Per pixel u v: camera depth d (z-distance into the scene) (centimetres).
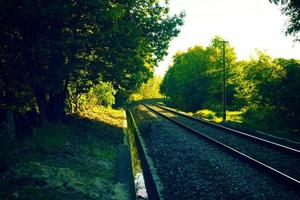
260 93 2973
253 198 862
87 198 823
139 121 3541
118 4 1548
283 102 2708
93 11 1359
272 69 3052
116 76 1744
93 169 1136
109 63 1711
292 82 2769
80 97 2927
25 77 1330
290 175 1078
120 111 5156
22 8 1156
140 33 1725
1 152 968
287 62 2981
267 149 1536
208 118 3522
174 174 1175
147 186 1109
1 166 898
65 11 1232
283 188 927
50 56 1351
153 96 15712
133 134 2536
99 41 1532
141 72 2023
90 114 3033
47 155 1134
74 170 1030
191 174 1138
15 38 1306
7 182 796
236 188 948
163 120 3253
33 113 1533
